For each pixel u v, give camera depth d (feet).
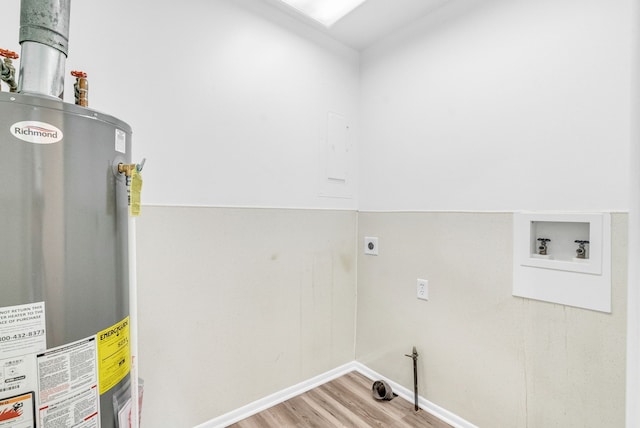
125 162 2.77
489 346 4.95
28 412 2.09
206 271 5.07
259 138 5.68
